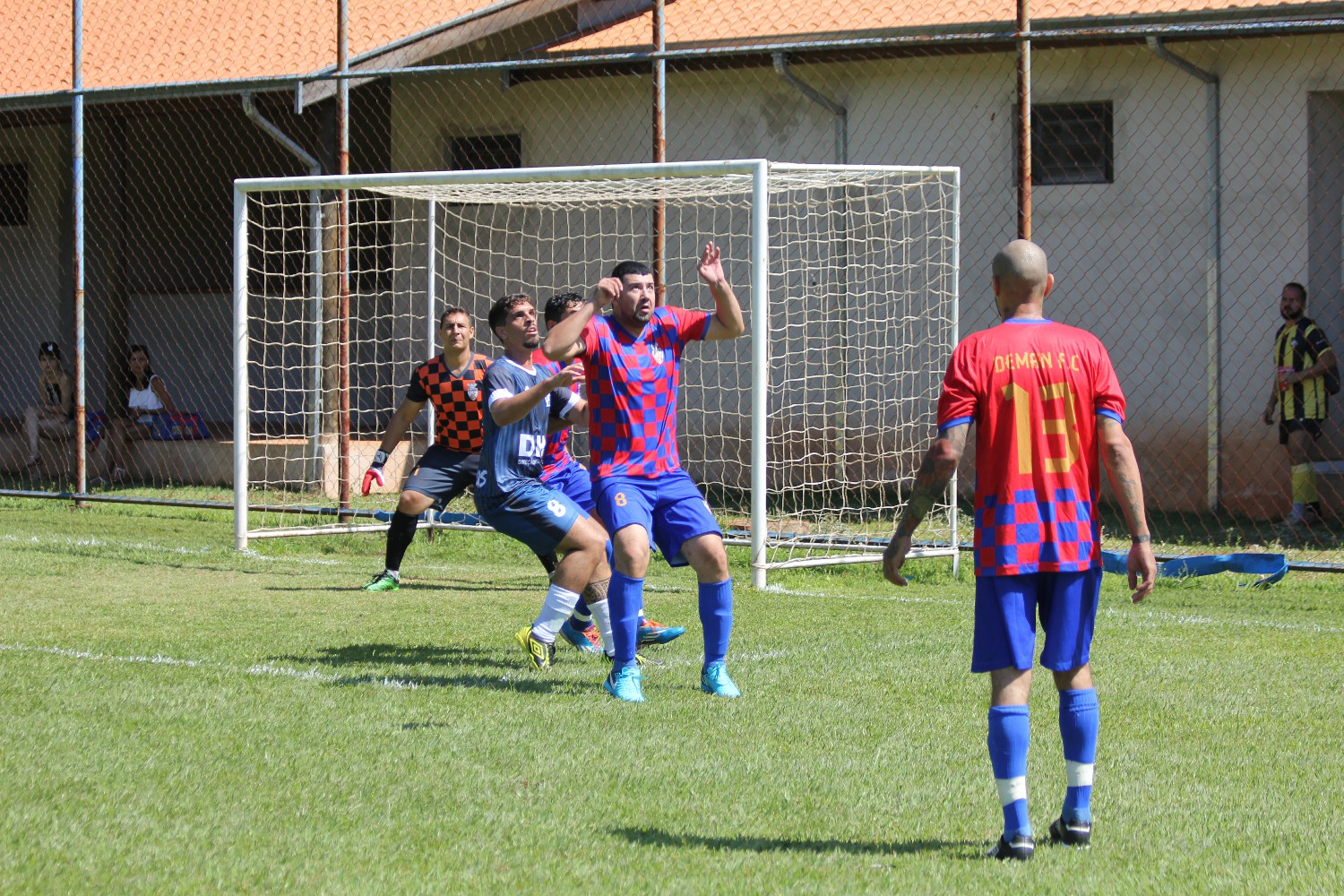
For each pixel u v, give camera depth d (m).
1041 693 10.42
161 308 32.91
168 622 13.23
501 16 26.03
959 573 17.25
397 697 9.95
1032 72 23.45
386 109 28.38
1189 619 14.01
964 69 23.81
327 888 6.12
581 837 6.91
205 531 20.98
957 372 6.79
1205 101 22.55
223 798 7.46
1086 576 6.72
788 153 25.02
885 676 10.96
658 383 10.25
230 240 32.28
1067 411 6.68
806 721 9.41
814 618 13.98
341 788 7.67
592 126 26.28
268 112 30.05
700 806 7.46
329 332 24.62
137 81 27.22
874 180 19.42
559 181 16.12
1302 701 10.18
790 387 24.86
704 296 25.66
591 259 26.45
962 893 6.09
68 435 27.61
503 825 7.07
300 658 11.44
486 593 15.61
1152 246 23.03
